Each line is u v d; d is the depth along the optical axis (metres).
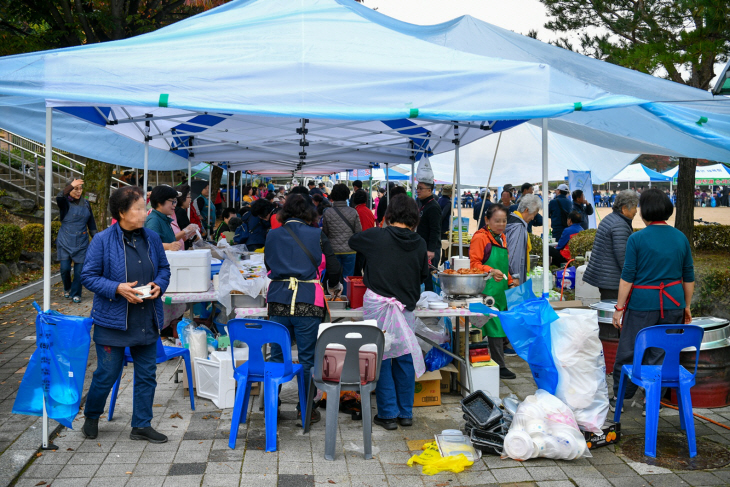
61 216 8.65
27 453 3.78
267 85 3.94
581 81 4.11
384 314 4.24
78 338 3.85
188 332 5.24
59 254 8.65
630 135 5.11
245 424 4.40
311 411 4.36
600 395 4.09
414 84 4.04
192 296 5.08
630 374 4.08
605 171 10.14
